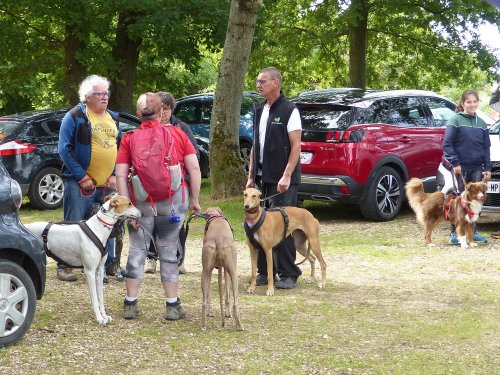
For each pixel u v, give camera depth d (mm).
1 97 25625
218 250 5707
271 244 7090
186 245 10070
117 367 4871
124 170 5918
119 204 5816
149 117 5902
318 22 23562
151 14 18250
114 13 18828
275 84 7270
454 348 5500
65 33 19703
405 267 8555
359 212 12641
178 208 5957
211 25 18547
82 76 19594
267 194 7559
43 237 5965
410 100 12227
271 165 7402
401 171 11789
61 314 6125
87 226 5895
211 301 6820
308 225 7449
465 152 9828
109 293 7008
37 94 26344
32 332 5555
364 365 5059
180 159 5973
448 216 9695
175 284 6062
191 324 5961
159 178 5750
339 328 5961
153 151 5770
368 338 5703
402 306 6762
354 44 22047
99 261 5906
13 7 18391
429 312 6543
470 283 7742
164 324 5934
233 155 14016
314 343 5539
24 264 5449
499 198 10219
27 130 13242
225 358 5117
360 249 9555
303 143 11352
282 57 24453
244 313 6367
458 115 9859
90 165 7109
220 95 13930
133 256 6000
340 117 11289
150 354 5152
